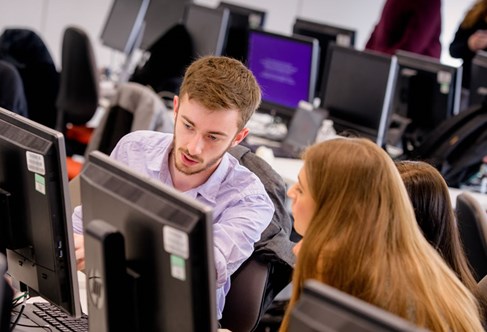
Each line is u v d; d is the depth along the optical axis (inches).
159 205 54.6
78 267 75.0
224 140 74.9
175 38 193.9
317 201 59.5
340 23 315.0
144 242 55.7
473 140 154.0
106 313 56.7
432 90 170.4
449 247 78.3
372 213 58.1
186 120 74.4
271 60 183.5
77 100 186.9
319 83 210.4
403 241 58.9
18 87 159.5
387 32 214.7
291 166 152.4
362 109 166.7
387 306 56.9
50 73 190.9
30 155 65.2
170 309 55.0
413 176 77.5
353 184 58.4
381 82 163.2
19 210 68.9
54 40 269.0
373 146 60.1
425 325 57.5
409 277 58.0
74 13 269.0
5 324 49.9
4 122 69.7
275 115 184.2
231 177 82.7
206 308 53.2
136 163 84.7
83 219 63.2
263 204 81.8
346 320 40.8
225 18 191.0
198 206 52.1
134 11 214.2
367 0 315.6
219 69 74.5
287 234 91.2
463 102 193.0
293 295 60.3
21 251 70.6
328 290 42.2
